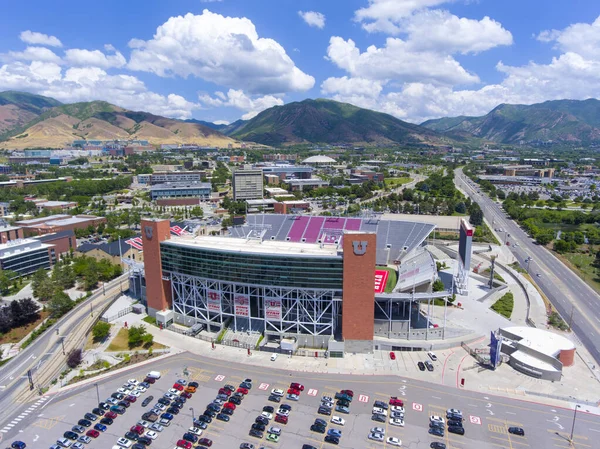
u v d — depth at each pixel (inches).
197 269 6264.8
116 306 7253.9
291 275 5743.1
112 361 5546.3
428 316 6063.0
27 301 6820.9
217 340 6003.9
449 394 4682.6
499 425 4170.8
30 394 4830.2
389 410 4411.9
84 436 4047.7
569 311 7165.4
